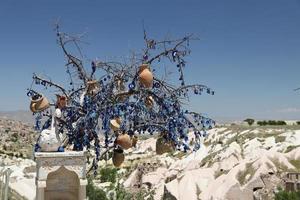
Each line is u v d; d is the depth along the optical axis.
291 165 34.66
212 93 5.41
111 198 17.84
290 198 27.16
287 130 50.00
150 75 5.13
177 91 5.39
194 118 5.36
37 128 5.49
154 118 5.39
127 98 5.41
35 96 5.36
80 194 5.20
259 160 33.94
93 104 5.34
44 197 5.29
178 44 5.39
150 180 39.06
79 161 5.22
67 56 5.59
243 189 30.81
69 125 5.58
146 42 5.40
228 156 41.09
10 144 67.31
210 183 33.22
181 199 32.50
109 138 5.41
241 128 54.62
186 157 46.75
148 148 55.62
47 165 5.12
